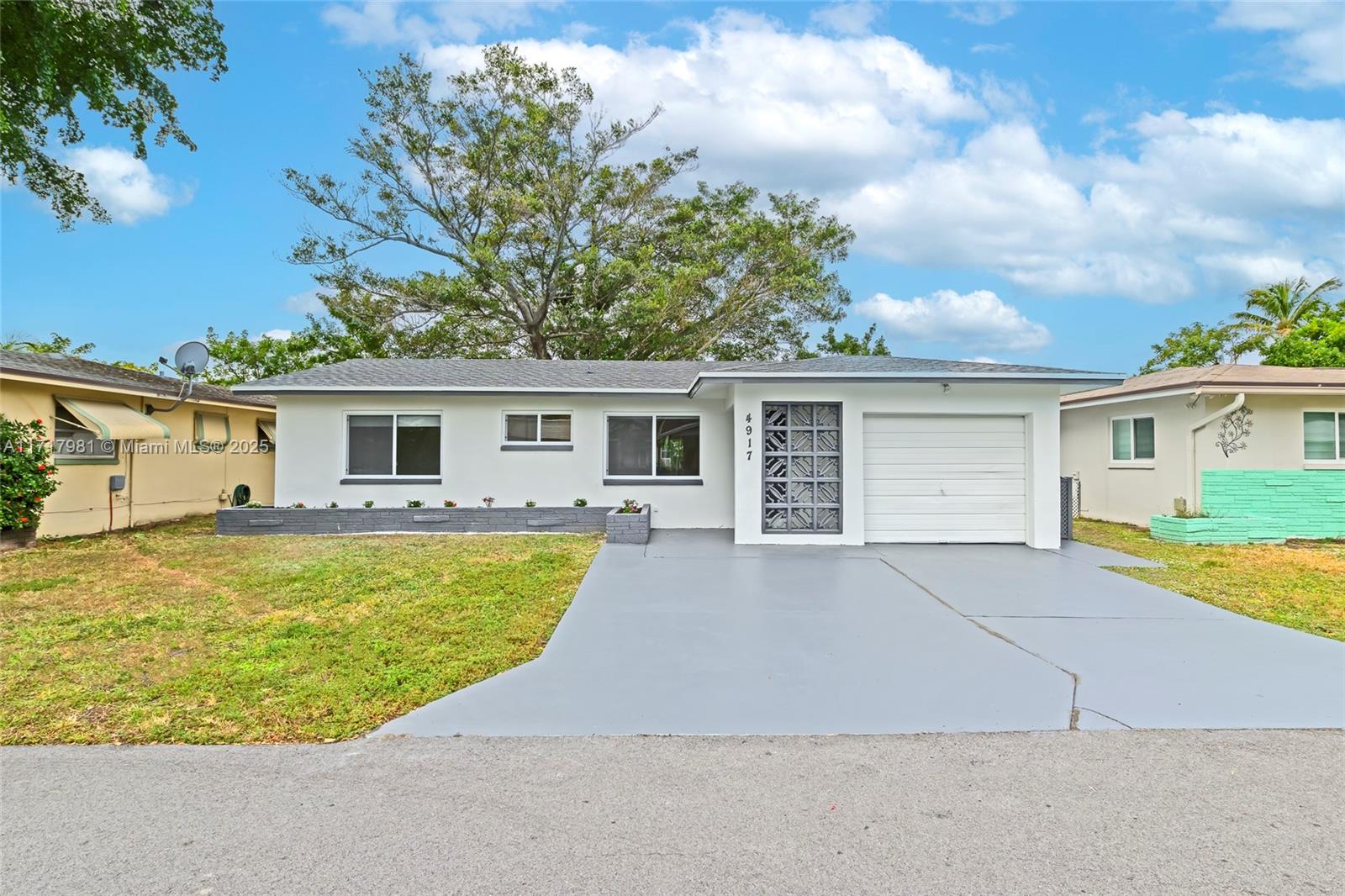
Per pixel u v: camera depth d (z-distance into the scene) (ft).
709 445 46.78
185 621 22.17
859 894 8.97
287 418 45.80
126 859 9.69
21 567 31.48
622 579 28.99
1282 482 42.27
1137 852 9.93
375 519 43.50
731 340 100.01
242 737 13.96
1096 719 15.01
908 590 27.22
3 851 9.88
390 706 15.64
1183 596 26.32
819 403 38.86
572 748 13.60
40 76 37.99
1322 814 10.98
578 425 46.50
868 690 16.81
